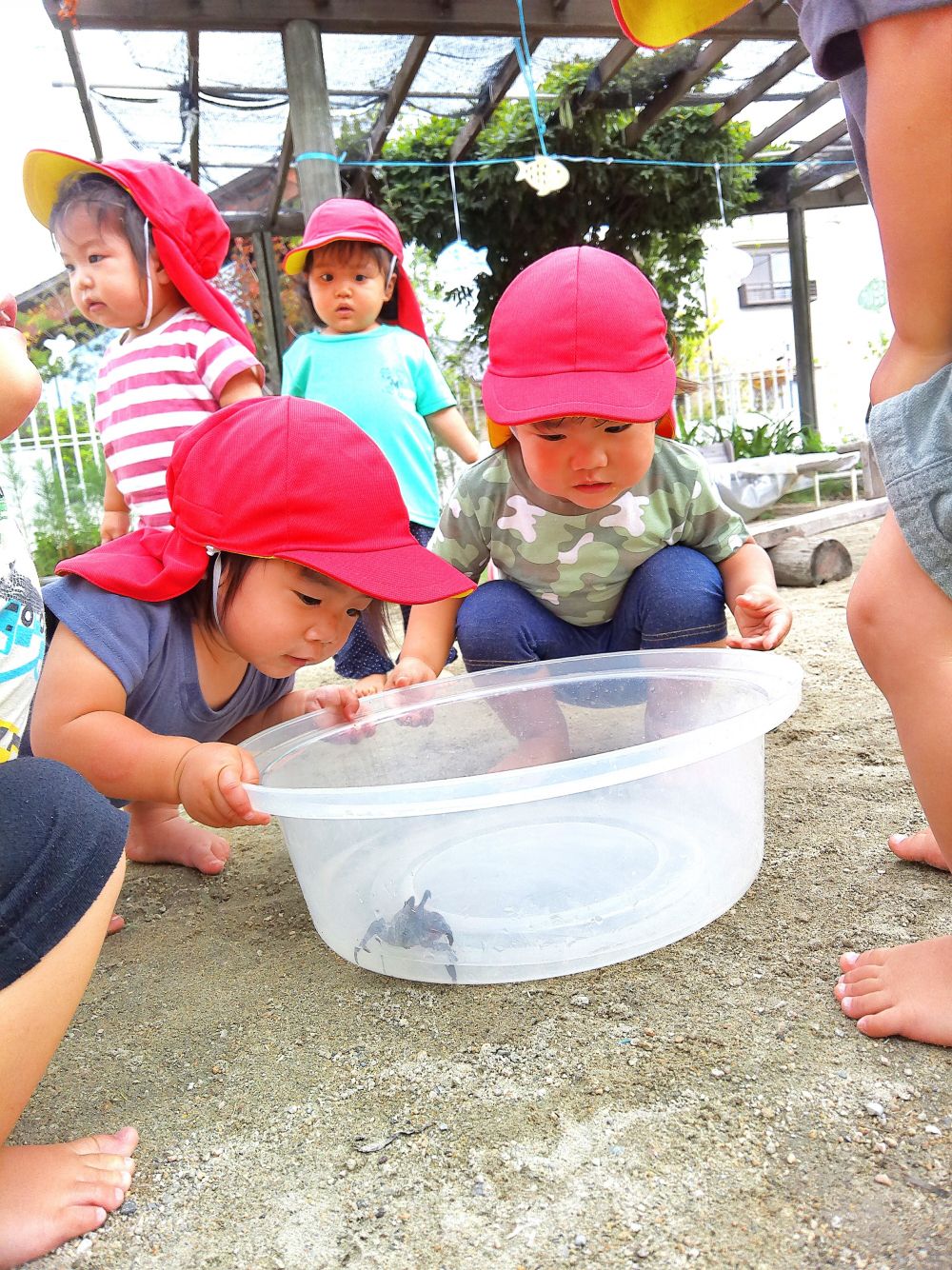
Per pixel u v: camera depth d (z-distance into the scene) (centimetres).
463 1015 121
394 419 298
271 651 144
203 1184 97
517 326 160
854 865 145
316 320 326
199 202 245
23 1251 90
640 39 128
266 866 175
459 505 190
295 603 139
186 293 239
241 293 730
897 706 106
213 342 238
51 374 671
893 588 104
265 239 701
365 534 136
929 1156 90
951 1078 100
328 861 136
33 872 89
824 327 1391
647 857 142
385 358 303
